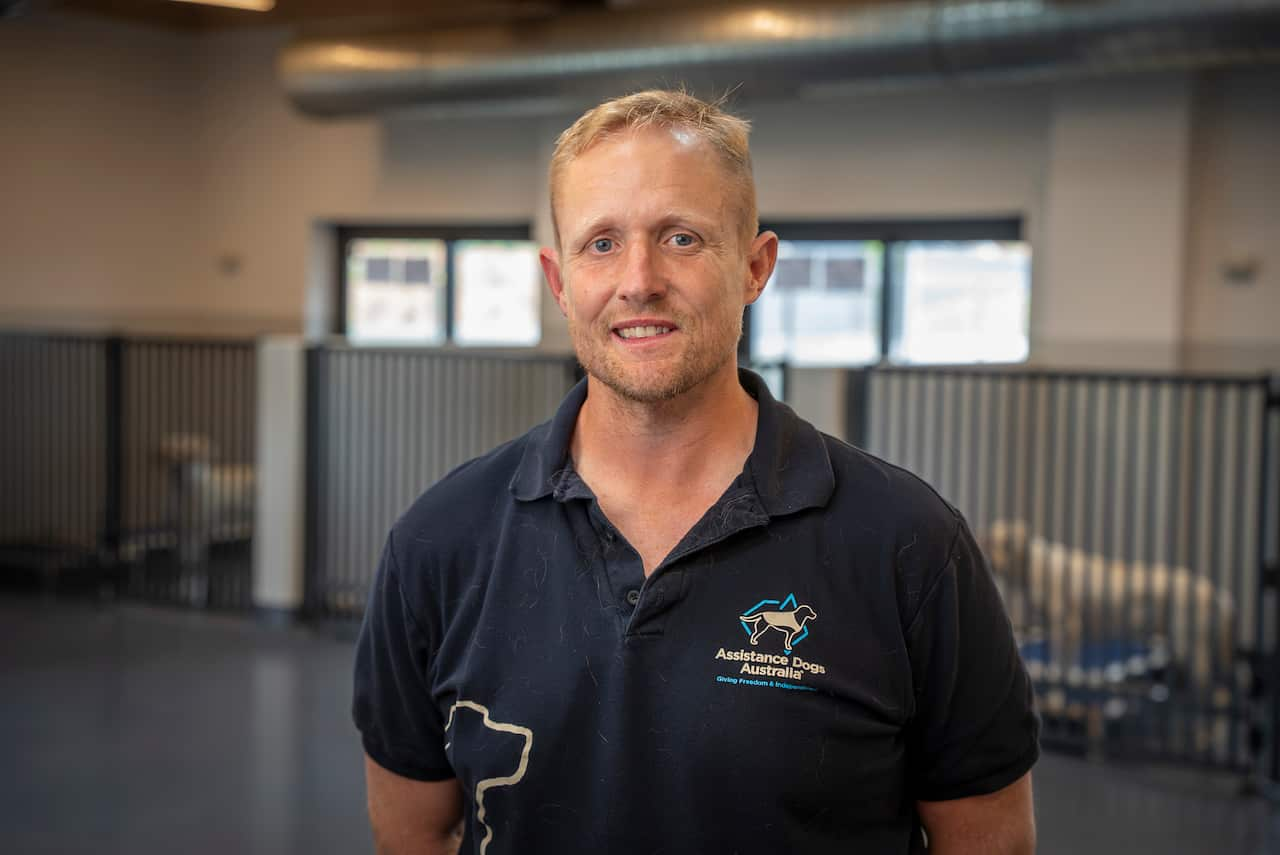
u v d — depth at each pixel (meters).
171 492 6.84
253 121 8.66
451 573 1.26
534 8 6.73
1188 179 6.35
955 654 1.18
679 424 1.19
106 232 8.36
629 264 1.12
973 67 5.41
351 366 6.14
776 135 7.31
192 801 3.96
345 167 8.42
